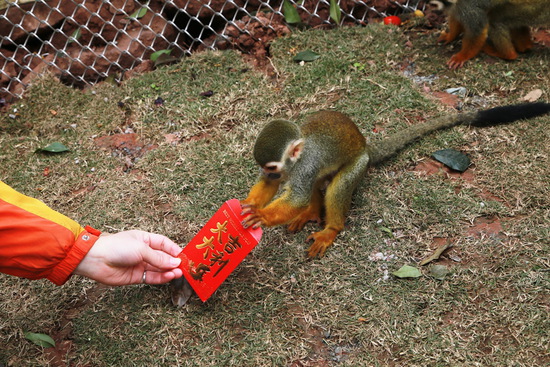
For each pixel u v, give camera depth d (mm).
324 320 1469
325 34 2096
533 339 1405
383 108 1860
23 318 1518
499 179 1670
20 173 1805
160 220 1670
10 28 2107
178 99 1954
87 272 1398
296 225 1632
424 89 1932
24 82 2072
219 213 1452
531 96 1866
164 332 1473
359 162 1596
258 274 1550
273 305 1497
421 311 1469
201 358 1431
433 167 1721
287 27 2129
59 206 1722
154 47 2150
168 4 2143
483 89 1907
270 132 1470
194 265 1455
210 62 2051
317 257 1571
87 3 2115
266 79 1986
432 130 1768
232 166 1758
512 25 1954
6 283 1574
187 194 1716
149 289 1536
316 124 1560
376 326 1451
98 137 1892
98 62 2111
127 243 1403
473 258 1539
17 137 1905
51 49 2146
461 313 1457
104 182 1767
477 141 1758
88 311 1516
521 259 1522
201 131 1864
